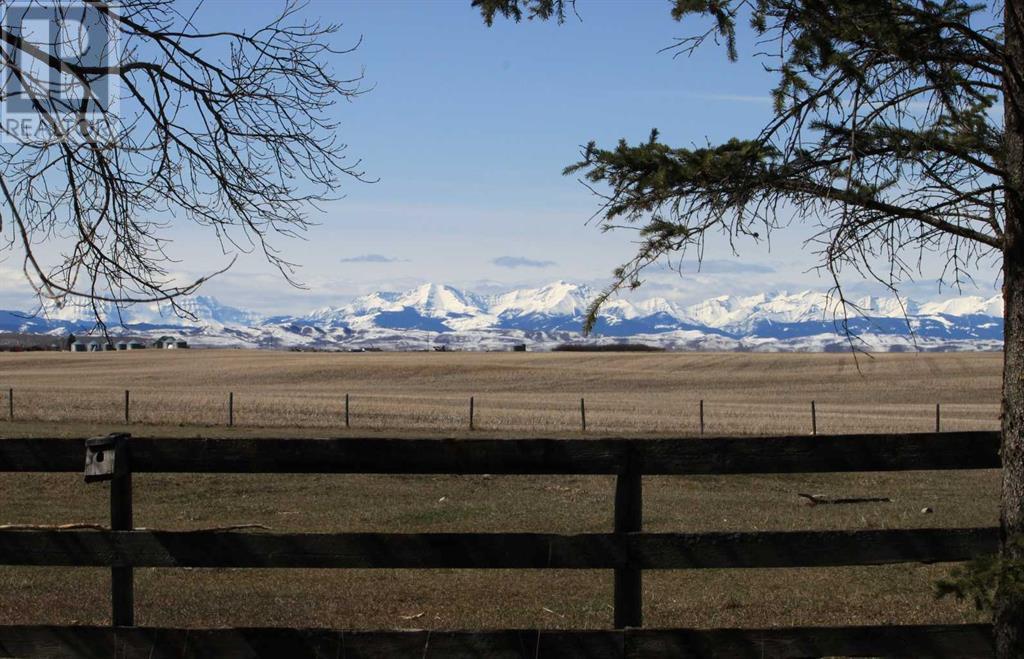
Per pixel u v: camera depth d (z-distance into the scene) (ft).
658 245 18.98
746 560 17.93
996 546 18.10
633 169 18.89
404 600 30.12
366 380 273.95
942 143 17.85
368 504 54.49
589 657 17.70
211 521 48.42
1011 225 17.70
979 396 223.71
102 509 51.67
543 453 18.19
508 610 28.81
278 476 62.95
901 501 57.93
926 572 34.47
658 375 290.56
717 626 27.22
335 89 23.36
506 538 17.95
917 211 17.65
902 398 220.64
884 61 18.02
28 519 47.78
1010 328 17.76
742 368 315.99
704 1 18.80
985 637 17.95
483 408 161.27
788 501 57.62
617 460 18.15
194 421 120.26
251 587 31.78
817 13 17.81
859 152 18.28
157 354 458.09
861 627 17.90
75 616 27.61
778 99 18.86
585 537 17.95
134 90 22.90
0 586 31.37
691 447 18.07
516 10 21.84
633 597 18.12
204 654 17.84
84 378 278.87
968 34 17.35
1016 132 17.65
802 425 132.36
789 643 17.76
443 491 59.52
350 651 17.75
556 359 373.40
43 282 16.61
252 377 282.36
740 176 18.25
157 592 30.78
